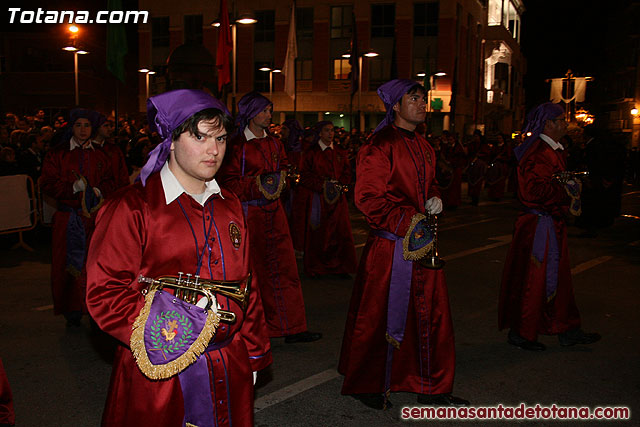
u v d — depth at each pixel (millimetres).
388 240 3672
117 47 12227
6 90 36094
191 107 1943
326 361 4699
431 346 3713
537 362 4715
